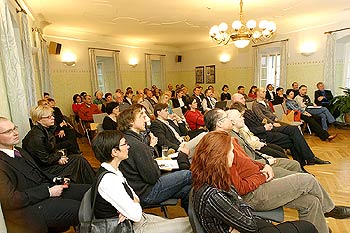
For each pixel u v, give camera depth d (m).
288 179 1.92
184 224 1.63
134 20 6.20
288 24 7.15
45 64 6.18
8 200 1.67
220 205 1.25
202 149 1.35
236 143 2.17
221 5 5.07
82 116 6.53
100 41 8.32
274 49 8.09
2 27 2.38
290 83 7.63
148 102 6.91
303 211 1.94
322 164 3.97
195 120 4.92
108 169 1.55
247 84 8.98
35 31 5.11
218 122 2.41
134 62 9.43
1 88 2.33
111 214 1.48
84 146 5.93
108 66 8.98
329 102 6.58
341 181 3.35
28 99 3.79
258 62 8.45
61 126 4.46
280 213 1.93
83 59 7.95
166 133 3.39
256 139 3.38
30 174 2.05
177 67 11.20
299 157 3.92
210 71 10.16
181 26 6.96
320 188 1.96
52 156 2.73
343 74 6.95
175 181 2.12
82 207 1.51
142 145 2.09
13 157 2.01
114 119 4.06
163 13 5.59
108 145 1.54
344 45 6.82
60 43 7.36
